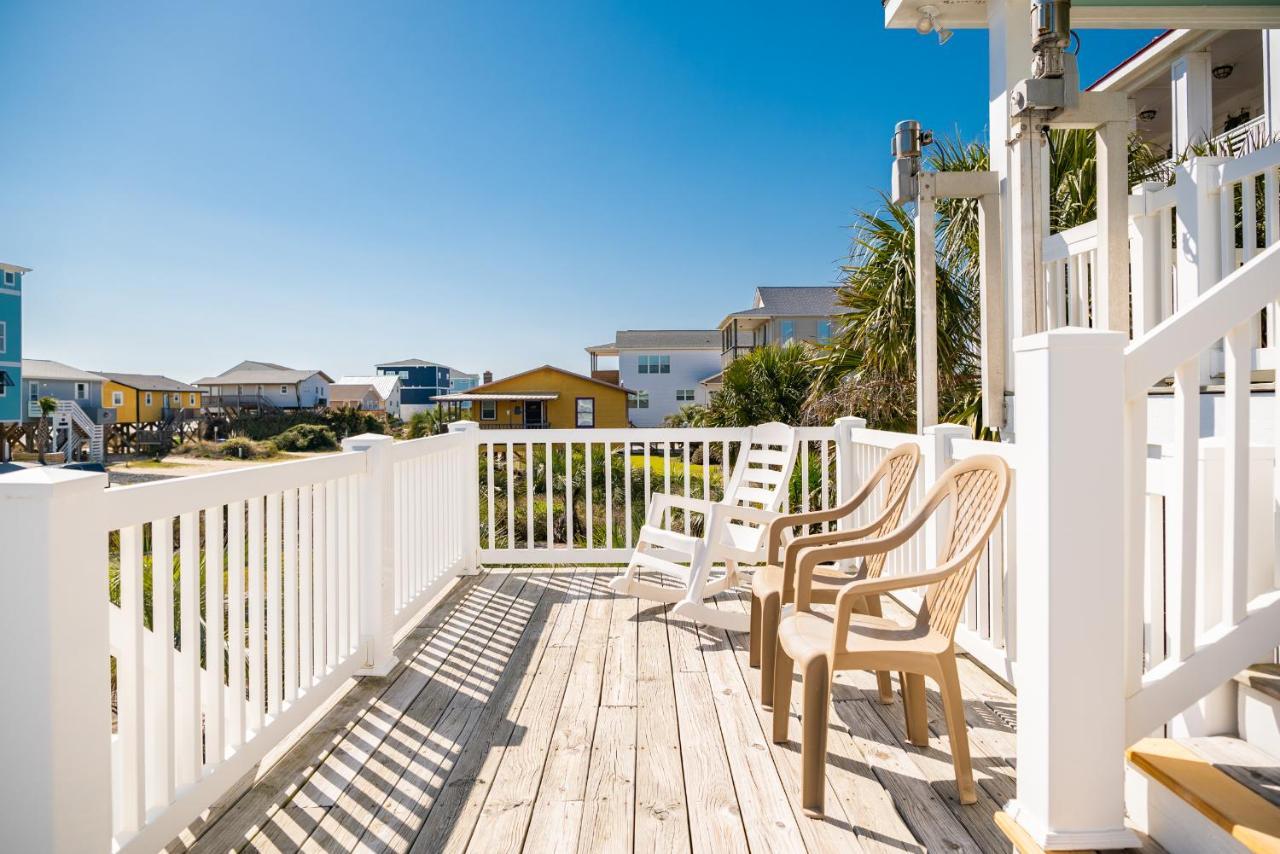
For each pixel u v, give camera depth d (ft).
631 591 12.48
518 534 23.88
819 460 20.65
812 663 6.12
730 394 34.09
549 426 105.09
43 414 120.67
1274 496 5.64
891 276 19.21
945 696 6.22
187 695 5.78
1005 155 12.66
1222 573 5.66
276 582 7.28
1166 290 9.60
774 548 9.41
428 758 7.24
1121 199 10.13
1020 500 5.12
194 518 5.85
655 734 7.76
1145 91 28.66
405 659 10.29
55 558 4.27
